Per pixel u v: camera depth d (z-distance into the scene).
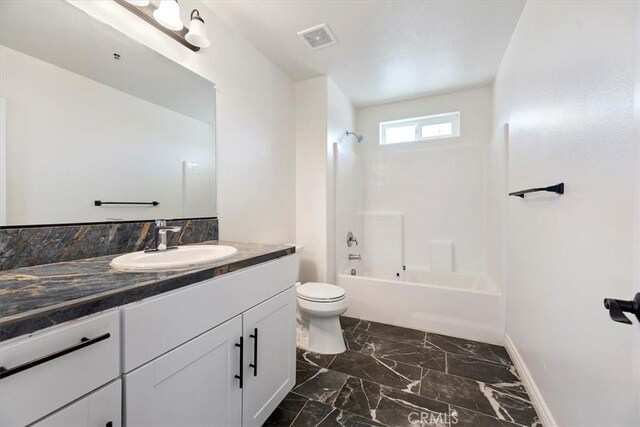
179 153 1.49
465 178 2.90
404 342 2.07
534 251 1.40
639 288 0.58
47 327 0.54
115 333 0.65
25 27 0.96
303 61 2.28
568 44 1.05
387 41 2.00
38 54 0.99
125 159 1.25
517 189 1.74
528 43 1.54
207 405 0.91
